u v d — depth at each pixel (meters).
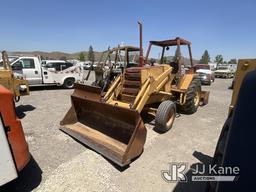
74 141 3.99
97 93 4.08
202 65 19.00
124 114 3.55
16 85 5.65
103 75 5.61
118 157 3.10
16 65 9.70
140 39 5.09
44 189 2.60
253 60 2.27
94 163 3.21
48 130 4.58
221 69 26.62
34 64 10.25
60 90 11.02
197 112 6.79
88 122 4.42
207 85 16.19
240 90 1.47
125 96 4.82
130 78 4.81
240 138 1.39
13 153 2.23
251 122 1.37
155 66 5.13
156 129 4.85
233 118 1.46
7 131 2.18
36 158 3.34
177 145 4.03
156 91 4.67
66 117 4.50
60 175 2.89
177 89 5.77
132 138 3.13
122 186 2.70
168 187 2.73
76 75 11.80
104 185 2.70
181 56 5.85
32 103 7.53
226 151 1.44
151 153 3.64
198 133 4.75
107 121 4.07
